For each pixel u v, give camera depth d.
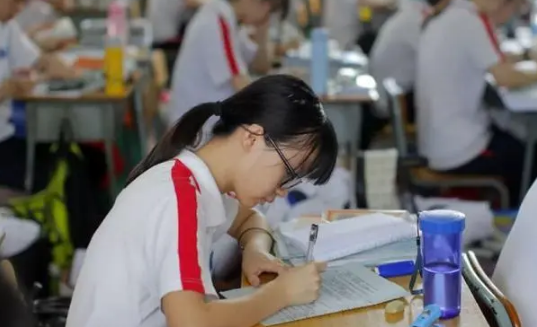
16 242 2.64
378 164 3.28
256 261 1.75
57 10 5.80
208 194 1.56
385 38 4.52
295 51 4.77
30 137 3.73
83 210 3.20
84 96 3.73
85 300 1.54
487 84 3.79
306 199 2.88
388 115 4.20
